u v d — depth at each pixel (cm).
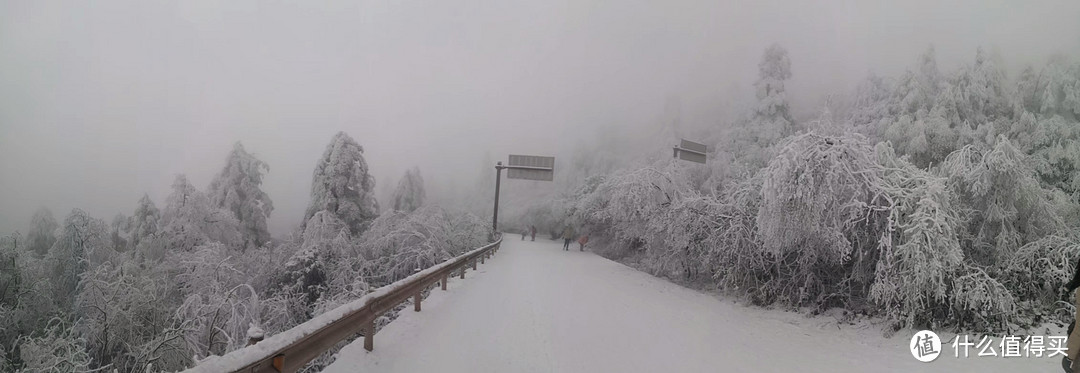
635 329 934
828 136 1085
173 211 2873
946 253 900
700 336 895
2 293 1652
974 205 1096
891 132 2780
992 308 870
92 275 1372
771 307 1248
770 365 713
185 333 1030
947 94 2791
